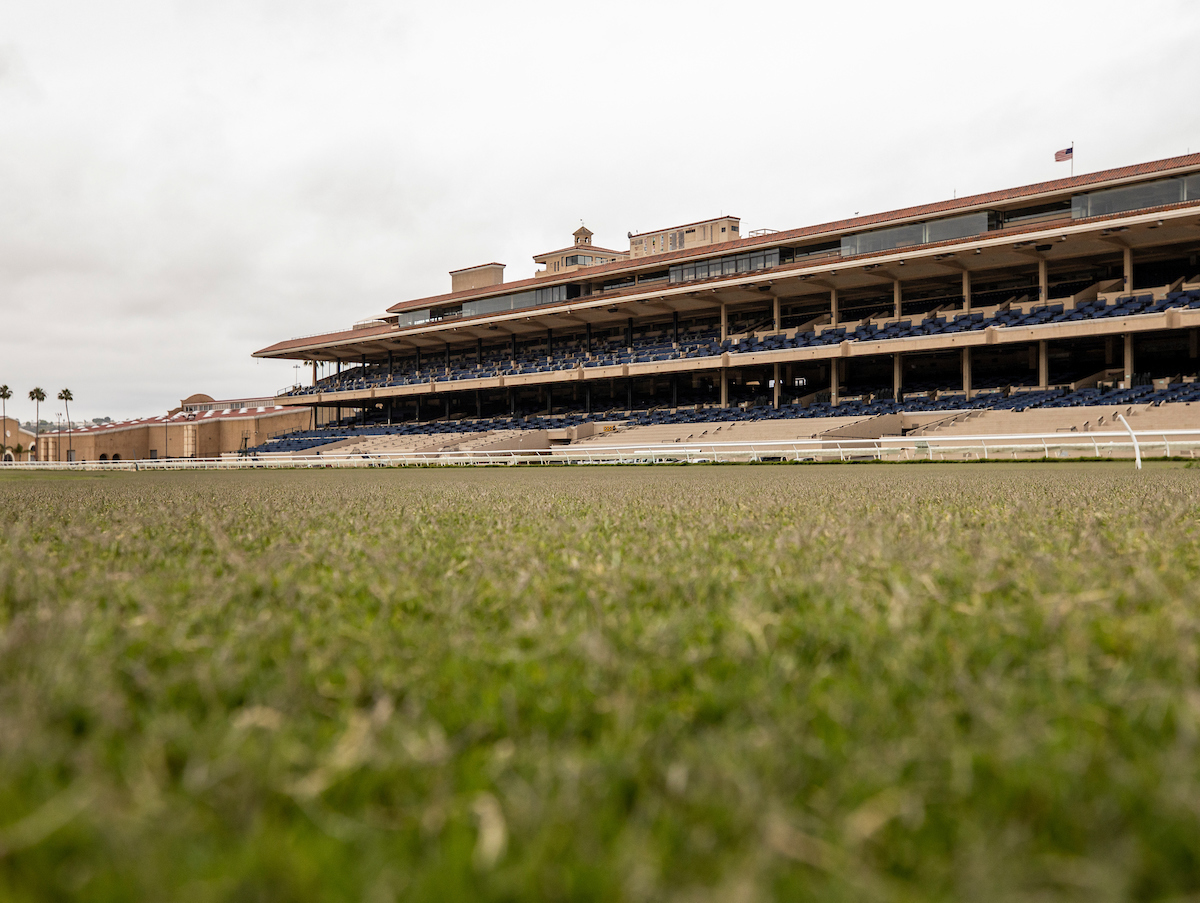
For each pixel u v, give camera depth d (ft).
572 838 3.66
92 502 31.45
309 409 311.27
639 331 218.79
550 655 7.09
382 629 8.00
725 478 59.52
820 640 7.32
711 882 3.31
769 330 187.52
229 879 3.20
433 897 3.26
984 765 4.41
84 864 3.35
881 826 3.81
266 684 5.98
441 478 74.84
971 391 151.64
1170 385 129.59
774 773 4.34
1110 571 10.62
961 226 152.66
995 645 7.00
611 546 14.42
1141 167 138.41
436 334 233.35
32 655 6.31
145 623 7.98
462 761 4.71
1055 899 3.12
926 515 20.12
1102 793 4.07
